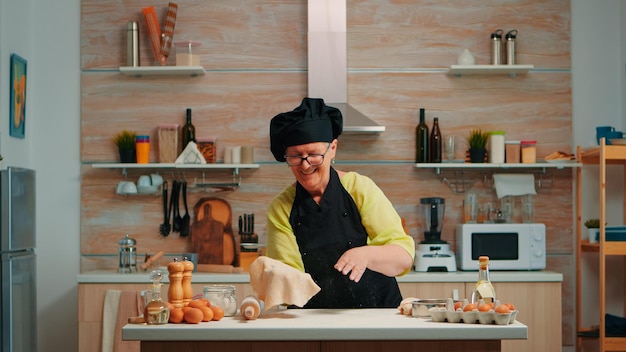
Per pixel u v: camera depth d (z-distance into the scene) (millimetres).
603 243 4746
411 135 5324
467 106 5352
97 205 5301
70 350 5254
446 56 5355
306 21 5344
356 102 5332
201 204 5285
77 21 5348
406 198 5320
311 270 2809
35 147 5316
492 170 5336
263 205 5305
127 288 4699
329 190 2715
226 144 5320
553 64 5371
